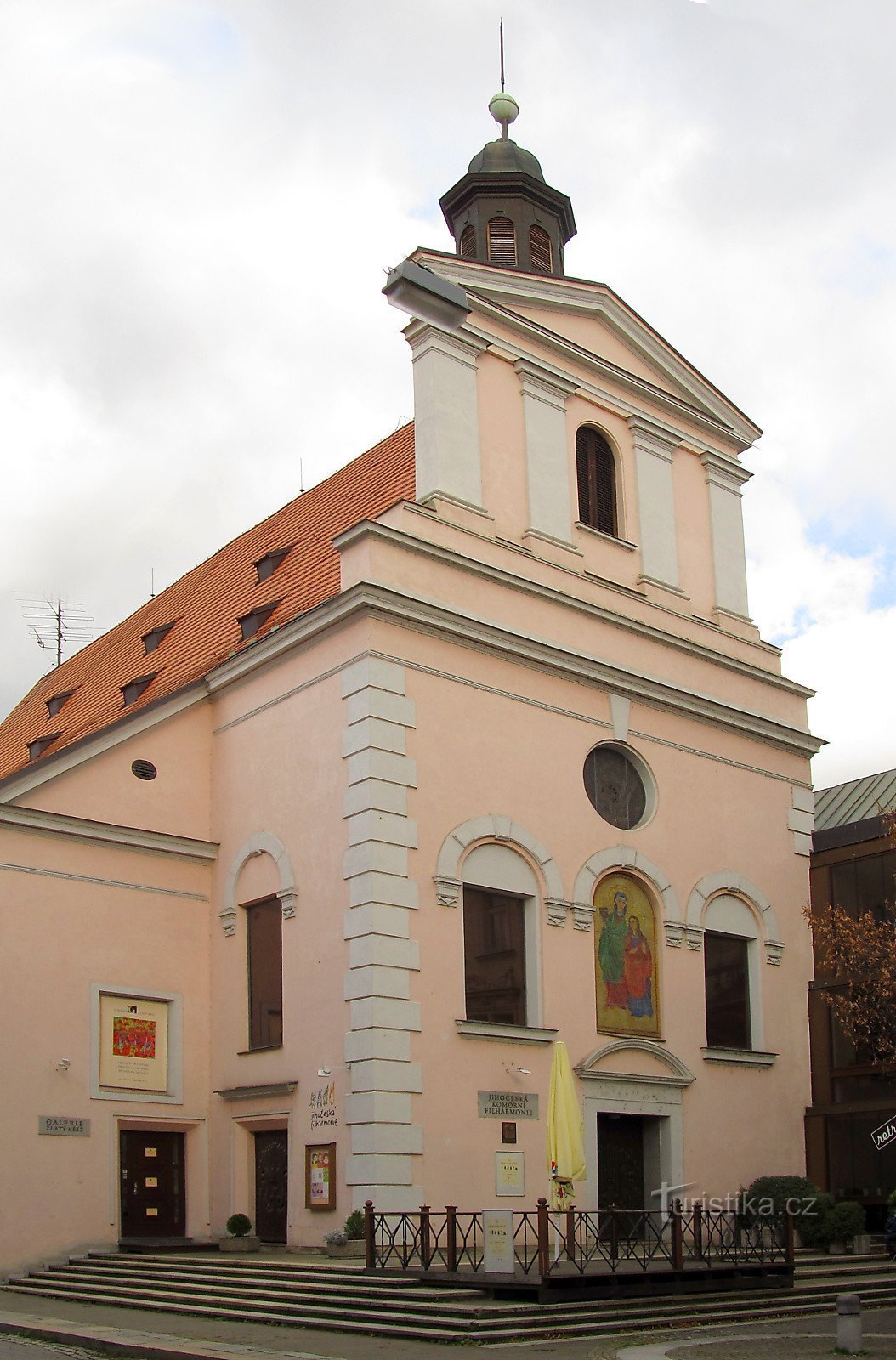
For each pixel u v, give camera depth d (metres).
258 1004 27.67
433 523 28.09
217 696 30.31
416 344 29.59
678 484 34.22
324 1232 24.64
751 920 32.38
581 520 31.66
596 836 29.25
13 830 26.81
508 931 27.27
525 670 28.81
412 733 26.47
